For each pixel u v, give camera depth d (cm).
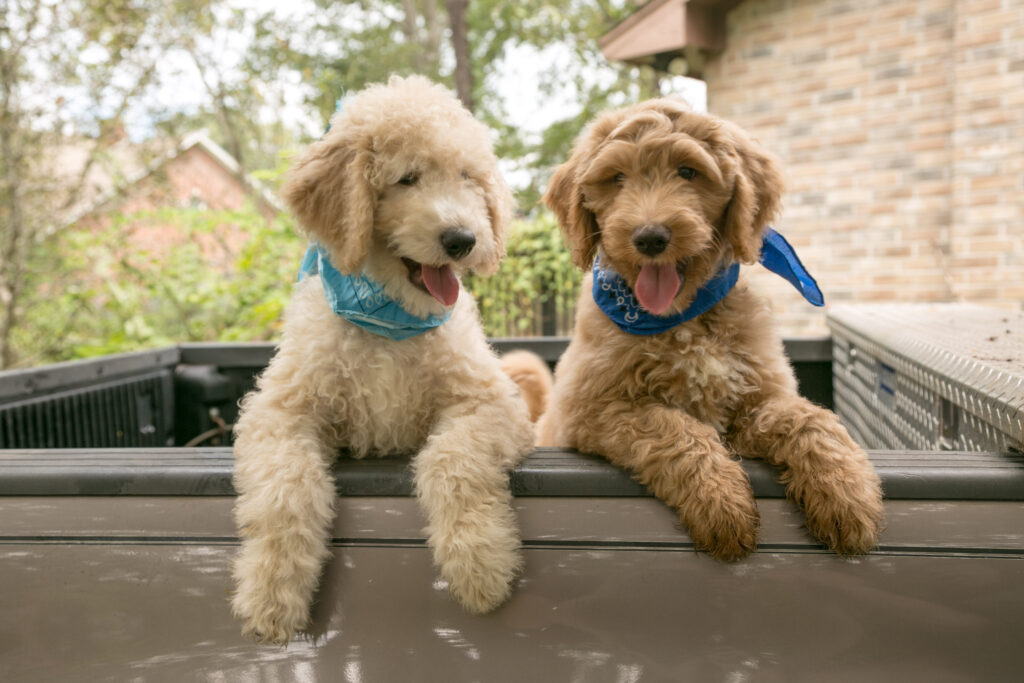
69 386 284
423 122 210
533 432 199
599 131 230
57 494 155
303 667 151
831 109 662
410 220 200
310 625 153
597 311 227
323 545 157
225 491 157
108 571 154
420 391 199
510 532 153
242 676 151
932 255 629
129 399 321
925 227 632
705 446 169
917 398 222
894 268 646
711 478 155
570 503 155
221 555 154
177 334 776
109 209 858
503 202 236
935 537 143
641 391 208
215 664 152
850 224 661
